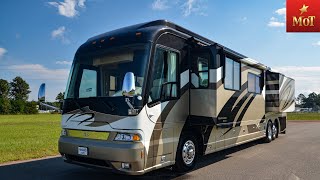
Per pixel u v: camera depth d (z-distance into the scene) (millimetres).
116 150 5668
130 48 6199
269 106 12961
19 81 122938
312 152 10523
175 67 6762
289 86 15859
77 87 6676
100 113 6047
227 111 8555
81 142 6199
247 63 10344
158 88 6219
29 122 34344
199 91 7148
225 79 8461
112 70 6262
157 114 6145
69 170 7871
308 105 135000
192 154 7402
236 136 9648
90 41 6988
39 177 7172
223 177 7008
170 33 6652
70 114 6562
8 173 7594
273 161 8891
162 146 6258
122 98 5820
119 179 6891
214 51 6988
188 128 7215
